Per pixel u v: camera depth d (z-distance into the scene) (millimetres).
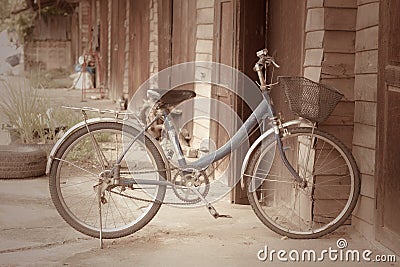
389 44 4453
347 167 5016
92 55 19047
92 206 5730
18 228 5090
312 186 5004
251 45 5961
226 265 4355
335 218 4934
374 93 4723
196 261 4418
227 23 6547
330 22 4941
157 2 10758
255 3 5930
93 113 11008
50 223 5238
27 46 27453
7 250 4578
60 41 27812
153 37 11469
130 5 13828
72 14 26875
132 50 13586
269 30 5945
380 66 4574
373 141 4754
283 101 5691
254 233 5043
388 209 4523
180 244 4762
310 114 4707
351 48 4977
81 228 4742
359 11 4902
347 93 4988
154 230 5086
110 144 8242
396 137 4383
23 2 26391
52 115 8578
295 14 5391
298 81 4613
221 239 4891
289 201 5449
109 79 16719
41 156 6898
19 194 6141
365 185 4871
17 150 7062
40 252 4562
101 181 4719
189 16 8617
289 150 5465
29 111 8484
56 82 20047
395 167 4402
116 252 4578
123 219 5332
